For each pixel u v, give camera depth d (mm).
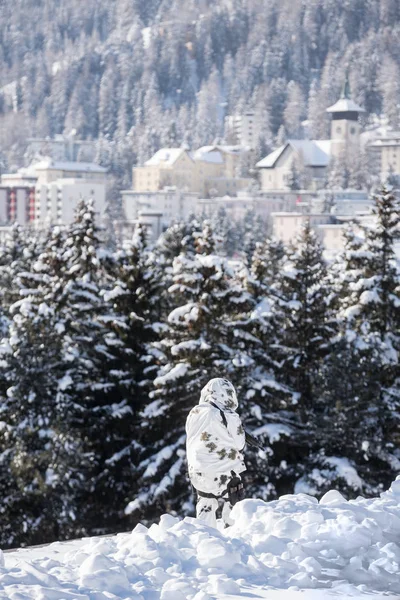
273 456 60531
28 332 62375
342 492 57344
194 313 60875
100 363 66750
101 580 11750
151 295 68125
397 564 13125
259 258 68062
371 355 59031
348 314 66000
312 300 64312
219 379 18125
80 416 64125
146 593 11547
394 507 16484
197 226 114812
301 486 58312
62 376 63000
